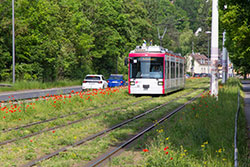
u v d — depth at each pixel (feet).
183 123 40.68
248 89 134.10
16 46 133.39
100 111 56.90
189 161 24.79
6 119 44.68
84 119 48.32
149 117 49.34
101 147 30.78
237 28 68.59
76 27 161.17
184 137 32.99
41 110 54.03
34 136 35.37
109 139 34.42
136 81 85.05
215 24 70.28
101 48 186.60
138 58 85.25
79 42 159.74
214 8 70.13
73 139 34.27
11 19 128.77
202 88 131.75
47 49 139.03
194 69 454.40
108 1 187.32
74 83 148.77
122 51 194.39
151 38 298.76
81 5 179.73
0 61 130.21
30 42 136.26
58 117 49.16
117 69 208.74
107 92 80.28
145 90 84.64
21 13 135.33
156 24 353.72
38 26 137.39
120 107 63.52
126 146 31.96
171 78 92.58
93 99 71.10
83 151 28.91
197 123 39.50
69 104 61.52
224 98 70.13
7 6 131.95
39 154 28.66
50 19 138.62
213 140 31.07
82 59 171.63
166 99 78.74
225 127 37.35
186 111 51.65
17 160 26.66
